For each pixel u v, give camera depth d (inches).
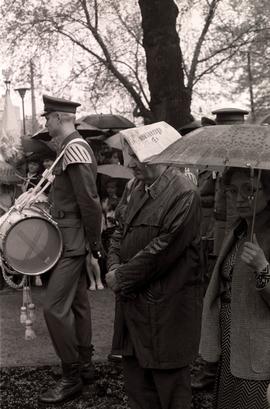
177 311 120.2
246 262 93.2
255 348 95.6
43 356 193.5
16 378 174.7
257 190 91.1
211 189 211.9
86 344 167.5
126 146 125.7
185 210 117.6
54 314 157.3
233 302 98.2
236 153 86.8
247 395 96.4
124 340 126.4
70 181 161.6
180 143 96.0
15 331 223.1
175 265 120.2
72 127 163.3
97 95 731.4
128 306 122.6
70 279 160.4
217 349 103.3
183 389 123.3
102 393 161.5
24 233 161.2
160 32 471.2
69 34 700.7
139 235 122.1
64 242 162.2
